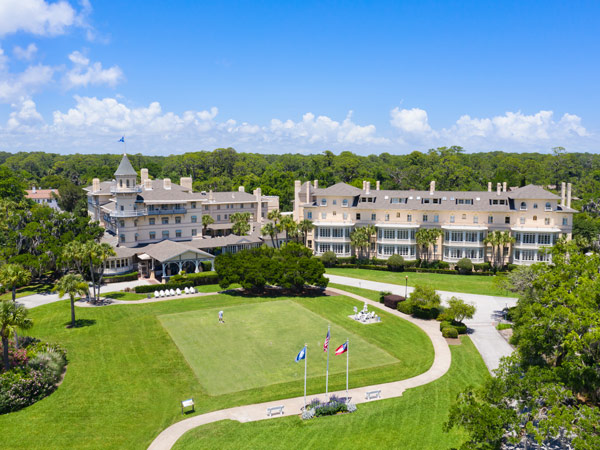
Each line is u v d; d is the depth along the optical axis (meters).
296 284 76.19
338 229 103.81
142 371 47.62
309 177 192.12
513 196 95.00
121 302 72.12
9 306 43.22
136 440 35.38
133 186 92.44
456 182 182.00
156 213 96.06
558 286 41.44
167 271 87.19
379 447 34.25
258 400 41.69
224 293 78.88
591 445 26.09
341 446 34.34
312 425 37.28
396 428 36.84
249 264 77.12
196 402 41.31
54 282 82.88
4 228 83.50
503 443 31.81
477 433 28.72
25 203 95.44
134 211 92.19
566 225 93.31
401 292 79.88
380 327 61.94
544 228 92.94
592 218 132.62
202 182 192.12
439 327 62.03
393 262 96.69
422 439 35.25
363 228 101.25
